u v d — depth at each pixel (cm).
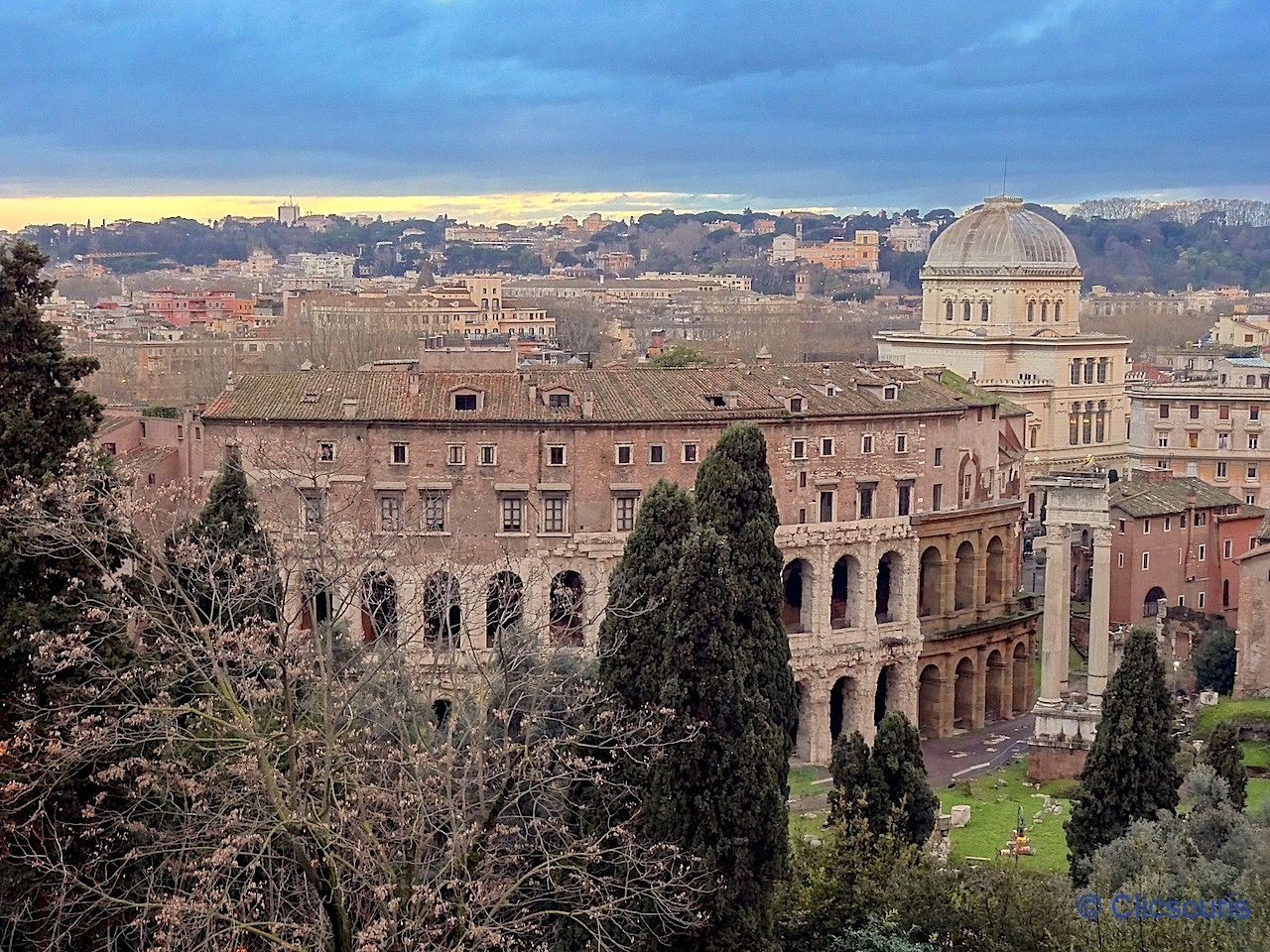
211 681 6309
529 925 6531
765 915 7556
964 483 15188
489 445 12738
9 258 7225
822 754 13900
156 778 6119
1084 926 7156
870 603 14300
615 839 7269
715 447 9725
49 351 7088
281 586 7038
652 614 7738
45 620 6481
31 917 6200
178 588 6241
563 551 12794
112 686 6238
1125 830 8812
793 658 13600
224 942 6241
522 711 7956
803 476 13750
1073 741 13038
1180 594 17975
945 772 13500
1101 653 13188
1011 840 10831
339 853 6144
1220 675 14788
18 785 5941
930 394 14925
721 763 7481
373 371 13462
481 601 8906
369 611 7819
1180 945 6606
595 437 12812
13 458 6888
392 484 12650
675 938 7325
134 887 6050
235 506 9312
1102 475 13162
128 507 6259
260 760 5688
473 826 6322
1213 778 9031
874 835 8706
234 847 5891
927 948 7206
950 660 14925
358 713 7575
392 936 5669
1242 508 18625
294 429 12694
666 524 8188
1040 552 18362
